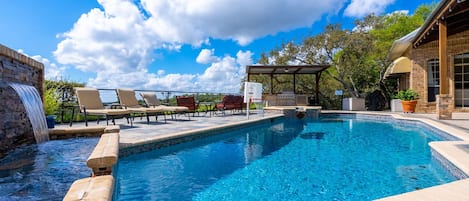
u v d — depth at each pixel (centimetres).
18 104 441
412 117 1000
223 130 781
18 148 436
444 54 833
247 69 1557
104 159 282
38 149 431
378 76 1931
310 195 337
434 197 238
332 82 2048
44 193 248
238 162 493
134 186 369
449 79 1200
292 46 2098
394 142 684
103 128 553
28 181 281
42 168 326
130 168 453
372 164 473
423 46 1252
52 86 928
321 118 1369
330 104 2022
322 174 420
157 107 948
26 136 470
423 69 1253
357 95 1858
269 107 1466
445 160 408
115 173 383
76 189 222
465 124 743
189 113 1239
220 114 1297
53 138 523
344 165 470
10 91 413
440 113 874
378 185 368
